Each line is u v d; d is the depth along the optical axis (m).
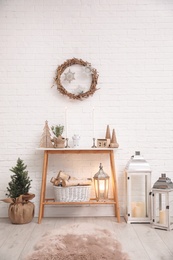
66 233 3.38
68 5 4.55
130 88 4.54
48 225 4.03
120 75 4.54
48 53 4.54
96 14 4.56
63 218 4.39
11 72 4.53
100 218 4.37
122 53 4.55
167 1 4.55
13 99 4.53
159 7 4.56
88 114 4.54
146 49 4.55
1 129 4.52
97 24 4.55
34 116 4.53
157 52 4.55
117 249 3.01
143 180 4.49
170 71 4.54
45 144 4.25
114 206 4.50
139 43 4.56
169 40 4.55
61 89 4.47
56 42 4.54
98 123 4.54
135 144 4.54
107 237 3.29
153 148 4.53
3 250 3.15
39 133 4.52
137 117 4.54
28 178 4.27
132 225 4.01
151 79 4.54
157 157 4.53
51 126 4.53
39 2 4.54
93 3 4.56
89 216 4.48
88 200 4.20
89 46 4.55
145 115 4.54
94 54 4.55
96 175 4.23
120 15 4.55
